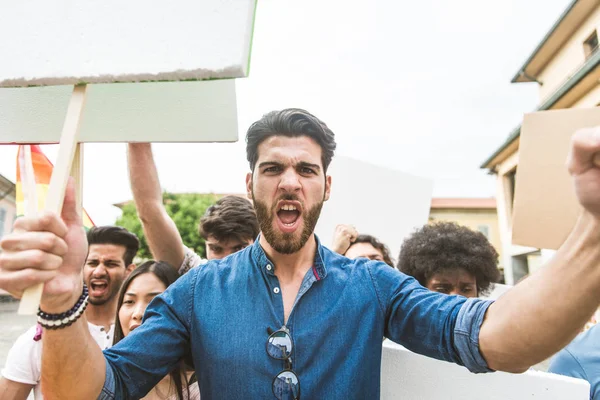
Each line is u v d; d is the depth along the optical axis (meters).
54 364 0.82
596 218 0.69
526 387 1.13
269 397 1.00
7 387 1.53
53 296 0.76
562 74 11.96
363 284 1.14
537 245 0.78
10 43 0.72
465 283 1.83
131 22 0.69
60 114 1.03
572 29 11.30
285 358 1.03
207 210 2.26
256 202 1.20
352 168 2.80
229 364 1.04
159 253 2.04
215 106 1.06
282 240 1.14
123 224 19.20
